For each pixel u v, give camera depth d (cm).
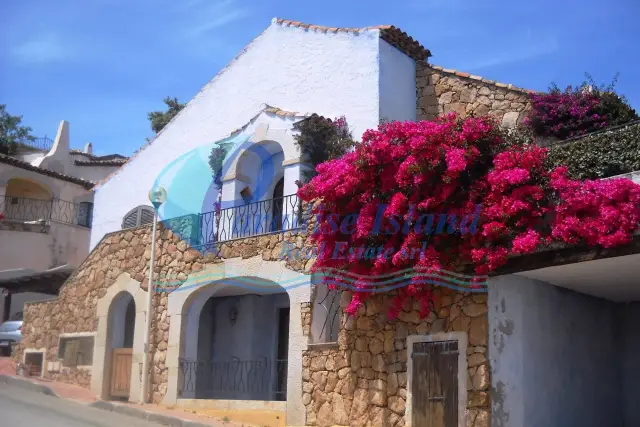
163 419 1279
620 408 1212
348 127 1443
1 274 2250
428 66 1527
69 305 1775
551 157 1016
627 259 904
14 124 3359
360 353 1136
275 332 1600
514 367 991
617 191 859
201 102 1780
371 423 1091
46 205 2809
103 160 3503
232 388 1590
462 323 995
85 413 1340
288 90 1584
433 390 1017
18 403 1395
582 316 1156
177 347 1445
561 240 898
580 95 1298
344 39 1504
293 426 1197
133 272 1603
